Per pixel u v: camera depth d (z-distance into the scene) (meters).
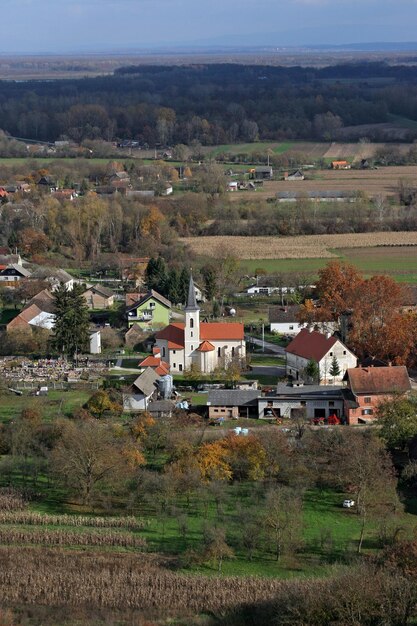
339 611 170.88
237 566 199.38
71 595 190.25
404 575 180.50
